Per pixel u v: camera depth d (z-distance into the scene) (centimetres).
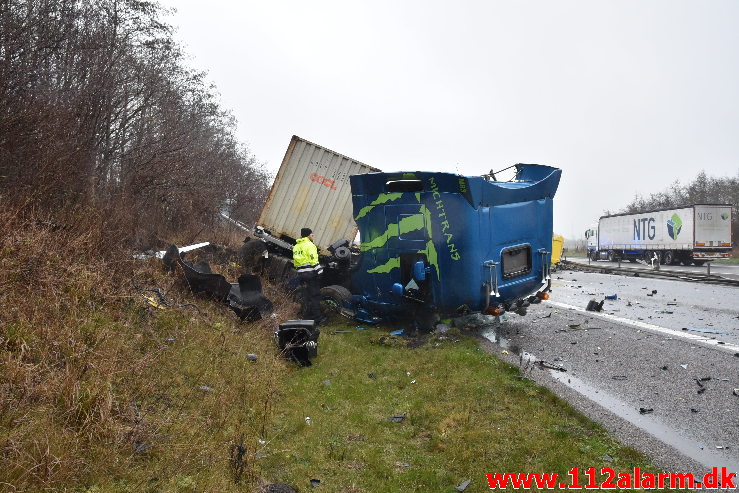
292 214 1121
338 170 1093
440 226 776
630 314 1025
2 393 336
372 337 809
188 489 312
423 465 384
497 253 803
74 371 390
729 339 768
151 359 477
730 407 486
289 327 655
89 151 891
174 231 1155
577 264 2802
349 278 973
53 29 926
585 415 466
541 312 1061
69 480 297
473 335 836
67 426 345
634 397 520
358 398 532
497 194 798
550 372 615
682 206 3088
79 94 920
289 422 452
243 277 820
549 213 925
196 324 639
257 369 564
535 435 426
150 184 1072
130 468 327
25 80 795
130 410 386
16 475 286
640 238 3506
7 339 405
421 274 779
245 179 1953
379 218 849
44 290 505
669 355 673
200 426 402
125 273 666
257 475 348
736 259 3616
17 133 713
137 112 1078
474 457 392
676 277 1877
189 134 1238
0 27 784
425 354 696
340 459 392
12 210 593
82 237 638
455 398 520
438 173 758
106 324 507
